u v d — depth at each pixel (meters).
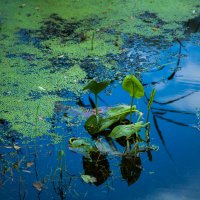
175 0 4.12
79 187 2.08
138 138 2.39
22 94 2.76
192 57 3.21
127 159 2.26
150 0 4.12
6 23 3.71
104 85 2.36
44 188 2.07
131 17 3.82
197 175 2.14
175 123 2.51
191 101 2.70
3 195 2.02
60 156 2.12
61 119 2.54
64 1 4.11
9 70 3.03
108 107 2.64
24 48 3.33
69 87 2.84
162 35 3.53
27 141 2.38
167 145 2.35
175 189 2.05
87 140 2.35
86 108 2.63
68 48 3.32
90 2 4.10
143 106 2.67
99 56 3.21
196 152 2.30
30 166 2.21
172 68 3.06
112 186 2.09
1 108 2.62
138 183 2.10
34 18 3.79
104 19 3.78
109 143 2.38
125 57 3.20
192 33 3.56
